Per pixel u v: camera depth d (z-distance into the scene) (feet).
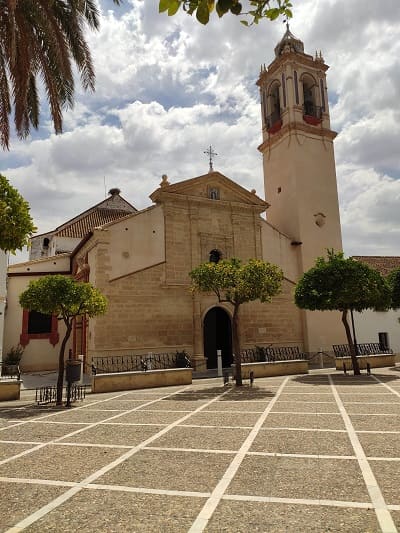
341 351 85.92
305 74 97.91
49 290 44.55
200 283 55.47
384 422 30.30
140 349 70.79
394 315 95.96
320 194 93.04
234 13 9.64
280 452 23.47
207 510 15.88
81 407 41.55
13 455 24.47
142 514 15.69
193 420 33.12
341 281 61.98
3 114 39.04
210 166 88.43
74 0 41.22
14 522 15.31
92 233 72.95
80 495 17.81
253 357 79.87
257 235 85.20
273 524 14.53
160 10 9.24
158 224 76.69
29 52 38.91
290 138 93.04
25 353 86.94
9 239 26.55
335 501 16.39
